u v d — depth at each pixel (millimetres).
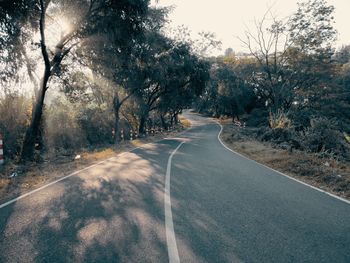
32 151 12367
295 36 37375
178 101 39500
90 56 15922
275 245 3754
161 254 3471
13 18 11602
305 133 16219
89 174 8906
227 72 62531
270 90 52719
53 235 4035
